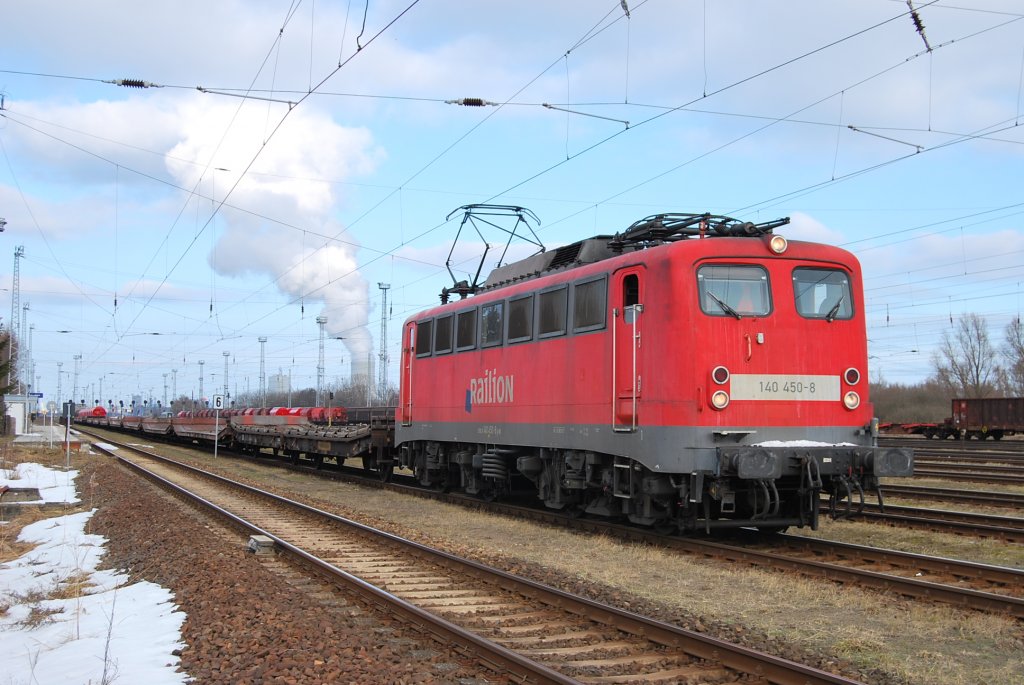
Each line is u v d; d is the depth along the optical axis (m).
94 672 6.73
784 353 12.02
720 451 11.39
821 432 12.06
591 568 11.16
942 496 18.14
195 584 9.74
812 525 12.35
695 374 11.70
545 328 15.26
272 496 18.78
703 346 11.75
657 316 12.13
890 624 8.20
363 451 26.00
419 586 9.96
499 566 11.20
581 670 6.73
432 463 20.31
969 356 72.50
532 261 16.89
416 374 20.92
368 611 8.73
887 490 19.45
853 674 6.67
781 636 7.84
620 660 7.12
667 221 13.61
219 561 11.03
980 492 18.80
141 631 8.14
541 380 15.29
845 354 12.35
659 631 7.52
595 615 8.30
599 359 13.54
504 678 6.61
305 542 13.17
